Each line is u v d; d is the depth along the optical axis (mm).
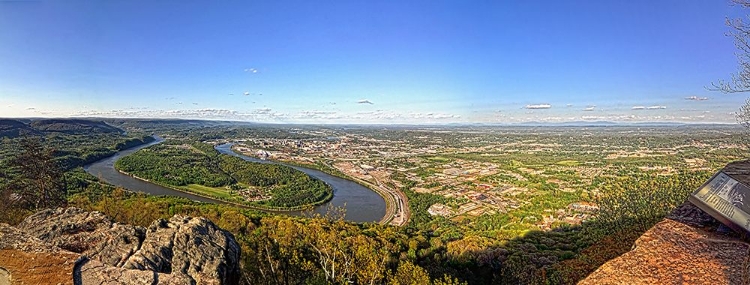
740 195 7105
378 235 46312
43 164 39812
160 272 11859
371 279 27094
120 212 34250
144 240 13586
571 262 25375
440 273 35500
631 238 21484
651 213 23531
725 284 5512
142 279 11070
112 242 13250
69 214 15523
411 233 56812
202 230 14508
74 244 13227
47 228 14094
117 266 12008
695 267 6051
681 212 8133
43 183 39125
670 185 28516
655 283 5871
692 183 27750
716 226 7305
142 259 12156
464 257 41156
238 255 14375
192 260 12719
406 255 40094
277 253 27438
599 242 25375
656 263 6383
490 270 39031
